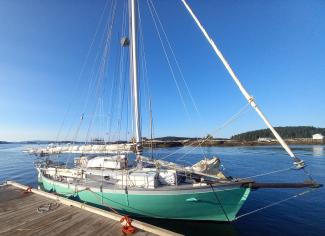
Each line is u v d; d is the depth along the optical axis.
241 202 7.78
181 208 7.85
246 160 33.28
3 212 6.86
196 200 7.71
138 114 10.11
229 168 25.36
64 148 11.70
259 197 14.02
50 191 11.04
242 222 9.95
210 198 7.73
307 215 10.84
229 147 74.12
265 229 9.22
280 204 12.57
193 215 8.02
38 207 7.26
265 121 6.79
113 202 8.41
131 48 10.72
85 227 5.68
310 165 27.66
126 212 8.32
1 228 5.75
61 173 10.86
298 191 15.36
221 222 8.20
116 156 10.12
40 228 5.70
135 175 8.38
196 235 7.85
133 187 8.17
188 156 37.69
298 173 22.25
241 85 7.13
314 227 9.43
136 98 10.16
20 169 27.70
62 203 7.59
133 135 10.42
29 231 5.56
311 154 43.12
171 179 8.34
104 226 5.71
